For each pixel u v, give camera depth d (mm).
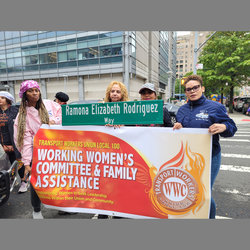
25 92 2375
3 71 31891
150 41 35125
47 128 2229
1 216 2662
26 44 29500
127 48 24531
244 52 18062
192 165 1894
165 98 55406
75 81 28156
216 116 1893
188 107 2137
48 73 29109
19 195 3262
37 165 2254
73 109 2139
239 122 13414
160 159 1963
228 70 18547
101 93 27109
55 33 27562
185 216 1948
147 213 2031
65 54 27641
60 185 2221
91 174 2150
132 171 2041
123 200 2078
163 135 1945
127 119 1988
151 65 35688
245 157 5402
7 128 3088
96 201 2150
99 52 25797
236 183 3754
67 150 2193
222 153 5840
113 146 2072
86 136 2135
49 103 2834
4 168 2799
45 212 2764
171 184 1957
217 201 3076
